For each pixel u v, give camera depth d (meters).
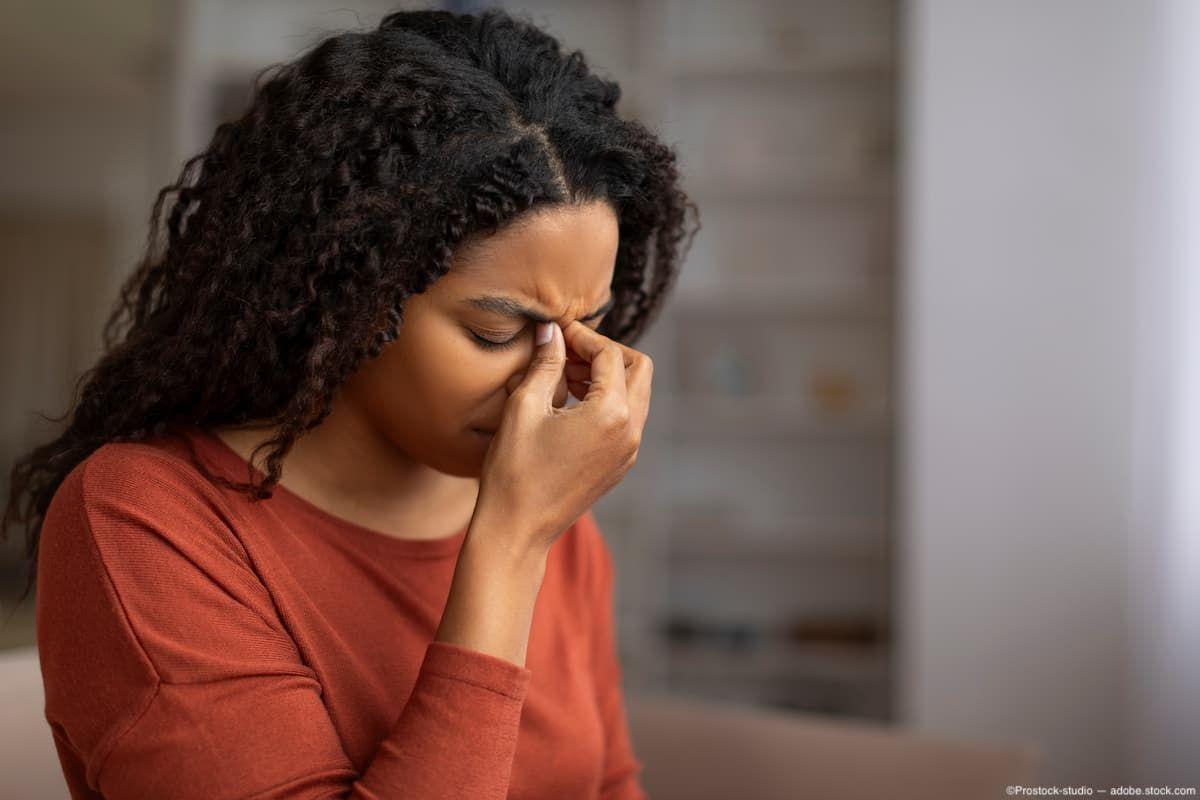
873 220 3.68
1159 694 2.84
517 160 0.76
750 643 3.58
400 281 0.76
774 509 3.75
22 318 3.24
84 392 0.89
